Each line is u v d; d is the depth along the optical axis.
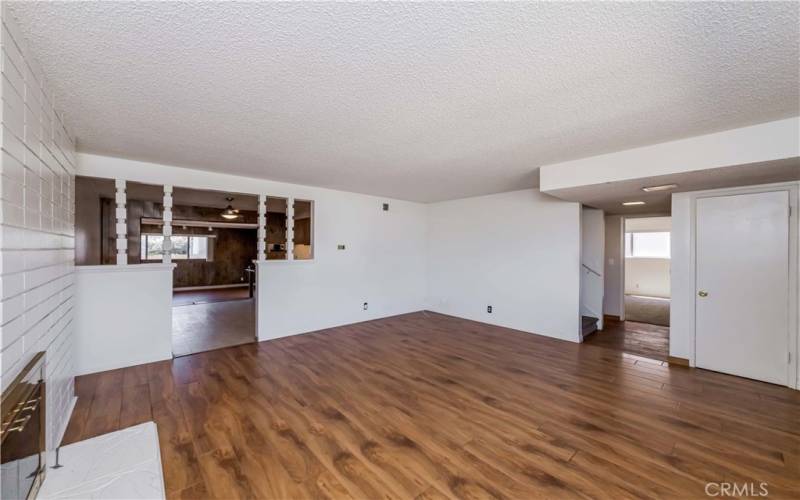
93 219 5.27
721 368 3.55
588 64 1.71
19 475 1.53
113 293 3.50
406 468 1.99
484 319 5.75
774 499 1.75
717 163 2.66
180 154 3.37
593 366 3.71
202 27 1.43
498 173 4.12
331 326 5.36
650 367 3.70
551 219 4.92
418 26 1.42
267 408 2.70
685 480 1.89
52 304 2.09
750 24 1.37
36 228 1.75
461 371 3.54
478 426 2.46
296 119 2.45
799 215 3.14
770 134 2.45
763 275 3.32
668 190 3.68
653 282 9.73
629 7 1.29
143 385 3.11
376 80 1.89
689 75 1.80
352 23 1.40
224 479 1.87
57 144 2.19
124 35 1.50
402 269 6.39
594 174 3.34
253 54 1.64
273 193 4.70
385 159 3.52
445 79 1.87
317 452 2.13
